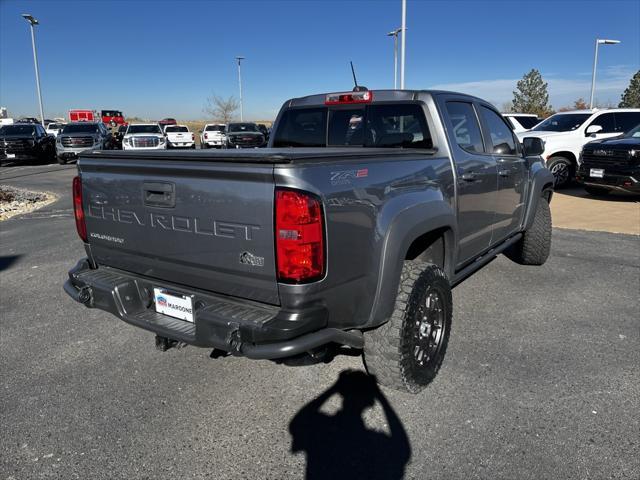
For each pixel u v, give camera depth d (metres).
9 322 4.48
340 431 2.85
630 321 4.32
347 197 2.56
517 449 2.66
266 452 2.69
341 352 3.80
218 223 2.55
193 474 2.53
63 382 3.43
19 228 8.73
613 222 8.68
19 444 2.77
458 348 3.82
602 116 12.37
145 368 3.61
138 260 3.06
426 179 3.29
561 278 5.52
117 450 2.72
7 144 21.41
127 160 2.92
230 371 3.55
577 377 3.37
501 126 4.86
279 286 2.41
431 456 2.62
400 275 2.92
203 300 2.77
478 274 5.68
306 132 4.48
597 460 2.56
